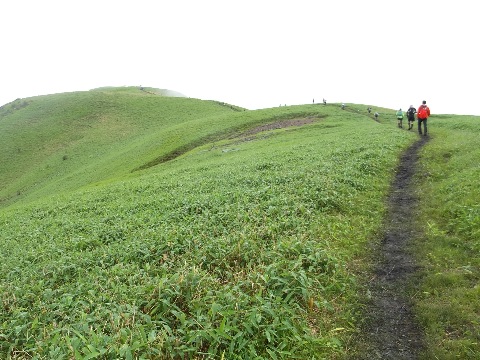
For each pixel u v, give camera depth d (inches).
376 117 2249.0
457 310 290.0
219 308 294.7
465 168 683.4
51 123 4259.4
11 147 3905.0
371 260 399.2
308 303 323.9
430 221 477.7
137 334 278.8
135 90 6501.0
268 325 283.1
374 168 780.6
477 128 1341.0
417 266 371.2
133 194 1068.5
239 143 1987.0
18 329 319.6
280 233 470.9
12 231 906.7
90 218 844.6
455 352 250.7
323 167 795.4
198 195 779.4
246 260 399.9
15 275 510.0
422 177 702.5
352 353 267.7
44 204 1286.9
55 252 593.0
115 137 3666.3
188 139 2450.8
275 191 663.1
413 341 271.3
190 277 349.4
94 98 4687.5
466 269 341.7
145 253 474.6
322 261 383.6
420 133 1348.4
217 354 271.0
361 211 542.9
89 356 243.0
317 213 529.3
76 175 2655.0
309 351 268.1
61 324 328.8
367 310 314.3
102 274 443.8
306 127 2047.2
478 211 445.4
